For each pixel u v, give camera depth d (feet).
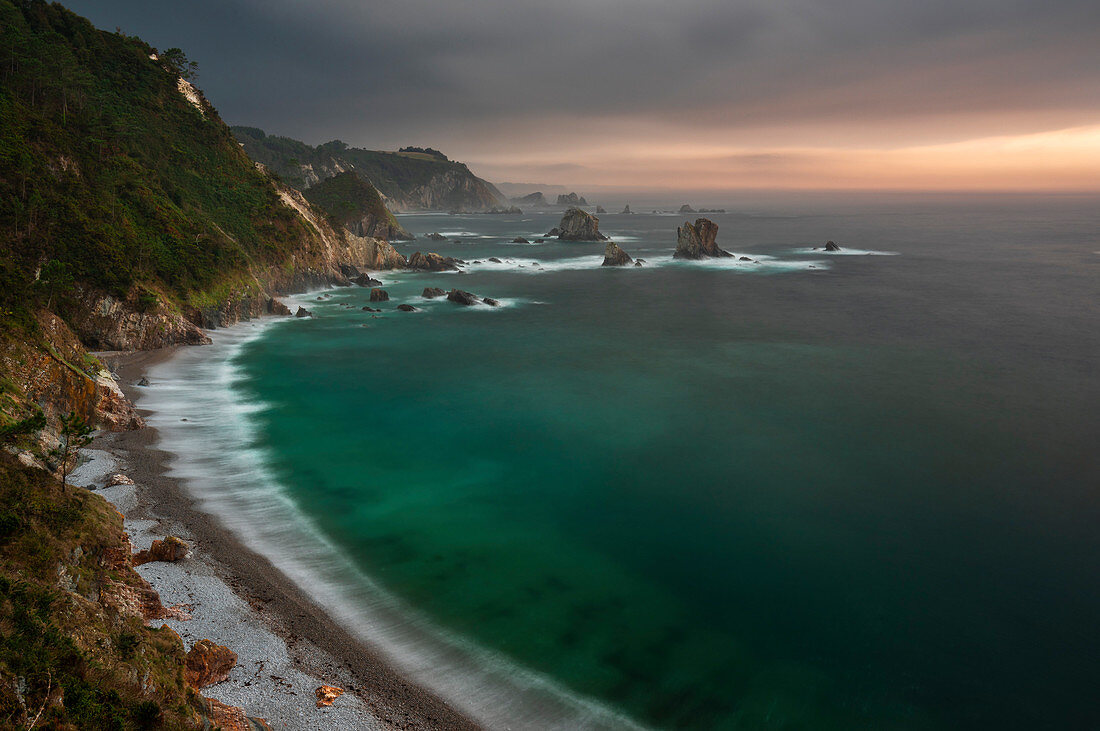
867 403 224.94
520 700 89.30
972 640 105.60
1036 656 101.81
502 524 141.69
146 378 221.87
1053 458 177.99
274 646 92.94
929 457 179.42
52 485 105.50
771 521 145.18
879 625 109.09
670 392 237.66
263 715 78.59
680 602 114.73
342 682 87.92
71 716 59.41
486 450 183.32
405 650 98.27
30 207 234.58
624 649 101.65
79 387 164.04
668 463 176.04
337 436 188.96
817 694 92.89
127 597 91.30
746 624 108.88
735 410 218.18
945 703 91.76
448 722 83.61
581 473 169.48
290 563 120.37
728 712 88.94
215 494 145.69
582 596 115.75
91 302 240.94
